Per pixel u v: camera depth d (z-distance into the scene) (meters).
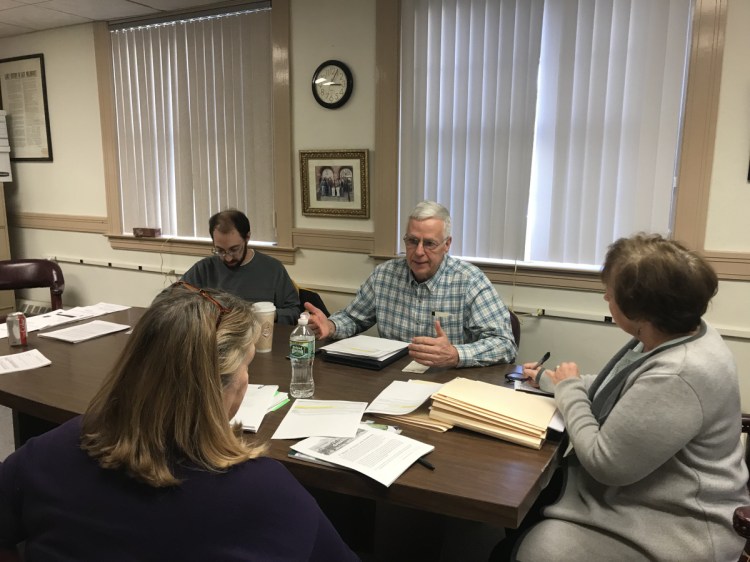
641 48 2.41
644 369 1.14
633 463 1.08
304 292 2.88
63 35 3.95
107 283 4.17
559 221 2.66
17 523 0.82
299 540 0.74
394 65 2.86
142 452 0.74
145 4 3.37
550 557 1.16
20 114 4.28
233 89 3.39
